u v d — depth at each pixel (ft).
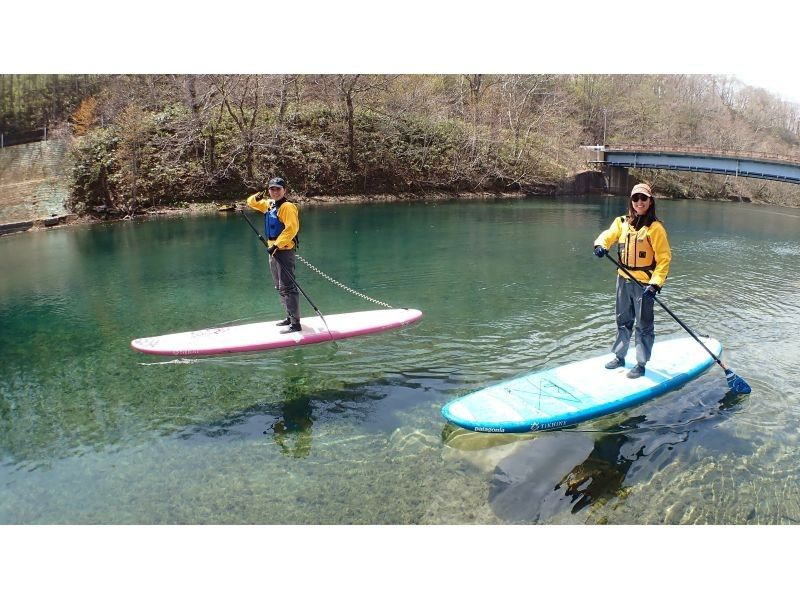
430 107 110.93
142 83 87.45
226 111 91.66
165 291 36.50
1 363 24.86
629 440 18.04
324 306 32.65
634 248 19.36
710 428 18.76
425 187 102.73
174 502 15.51
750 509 15.21
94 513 15.15
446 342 26.45
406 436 18.42
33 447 18.20
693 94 171.94
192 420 19.63
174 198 77.46
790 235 65.87
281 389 21.75
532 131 126.00
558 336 27.48
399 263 45.37
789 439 18.24
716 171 113.19
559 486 15.93
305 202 88.12
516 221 72.38
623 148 125.80
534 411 18.26
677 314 31.37
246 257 47.44
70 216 66.90
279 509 15.16
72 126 84.89
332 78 98.43
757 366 23.62
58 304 33.96
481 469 16.67
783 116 177.06
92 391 21.94
